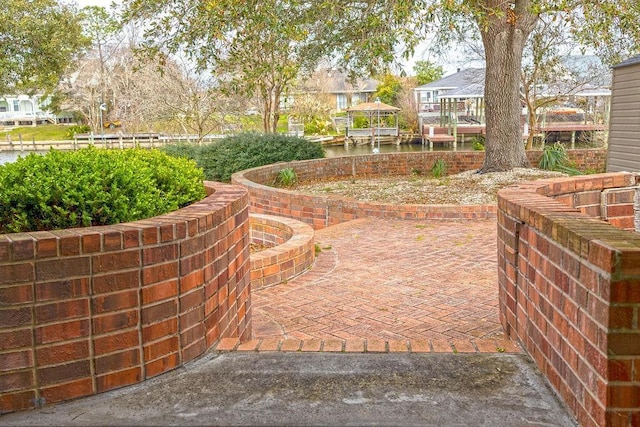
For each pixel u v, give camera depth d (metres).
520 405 2.21
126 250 2.30
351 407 2.22
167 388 2.37
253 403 2.25
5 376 2.11
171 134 31.83
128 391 2.34
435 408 2.20
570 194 3.90
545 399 2.26
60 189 2.57
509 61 11.84
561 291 2.23
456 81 35.66
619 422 1.80
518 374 2.51
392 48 8.73
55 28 18.30
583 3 10.31
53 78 19.42
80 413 2.16
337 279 5.18
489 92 12.13
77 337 2.22
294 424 2.08
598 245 1.85
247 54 10.67
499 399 2.27
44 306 2.15
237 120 26.88
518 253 2.90
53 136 44.66
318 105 39.06
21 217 2.52
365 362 2.67
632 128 11.24
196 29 10.30
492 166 12.24
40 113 51.72
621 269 1.76
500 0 10.86
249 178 11.88
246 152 15.62
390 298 4.52
